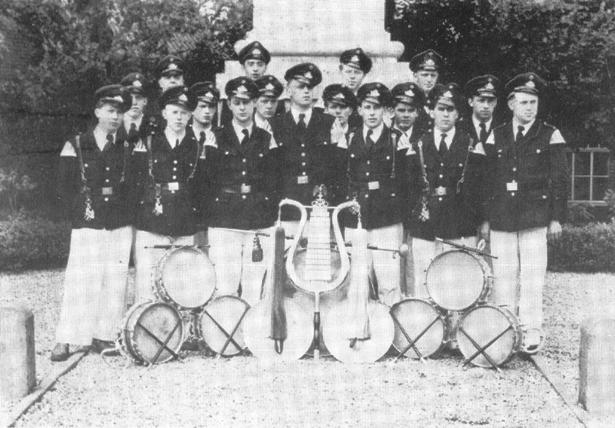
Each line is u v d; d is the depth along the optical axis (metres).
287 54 10.80
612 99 15.77
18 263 13.84
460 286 7.58
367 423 5.82
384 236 8.18
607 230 14.55
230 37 16.20
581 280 13.39
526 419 5.97
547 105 15.80
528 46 15.47
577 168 19.31
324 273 7.61
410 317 7.71
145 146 8.26
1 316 6.39
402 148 8.25
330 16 10.88
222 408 6.14
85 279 7.91
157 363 7.54
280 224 8.16
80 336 7.81
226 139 8.20
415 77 9.60
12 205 15.37
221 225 8.16
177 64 9.32
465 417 5.98
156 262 8.01
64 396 6.50
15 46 14.84
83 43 14.83
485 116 8.54
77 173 8.07
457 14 15.71
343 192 8.33
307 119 8.34
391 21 16.17
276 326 7.42
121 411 6.09
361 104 8.20
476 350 7.49
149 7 15.57
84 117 15.09
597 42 15.33
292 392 6.57
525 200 8.20
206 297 7.79
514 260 8.29
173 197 8.15
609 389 6.12
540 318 8.19
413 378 7.04
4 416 5.92
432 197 8.14
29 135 15.09
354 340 7.53
